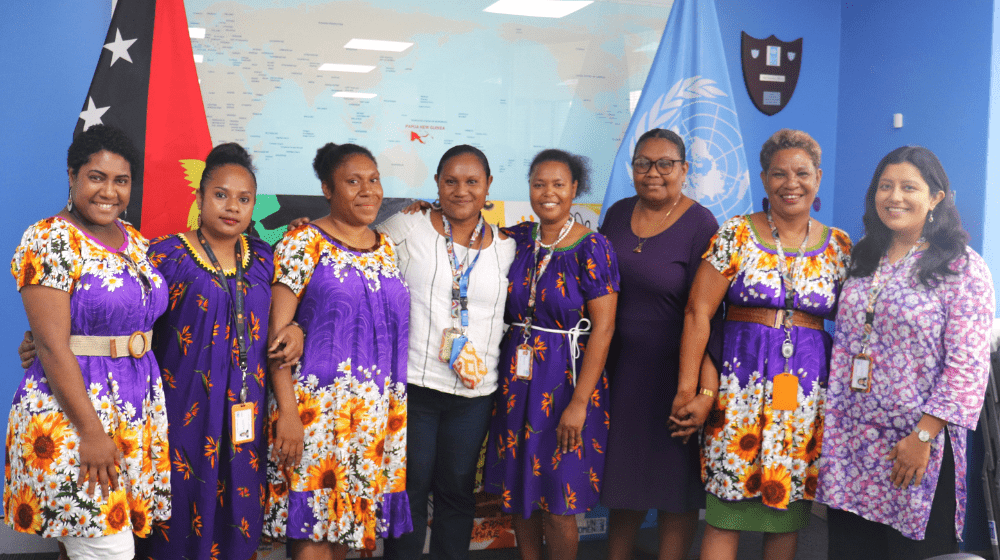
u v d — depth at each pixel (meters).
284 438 2.01
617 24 3.26
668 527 2.43
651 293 2.33
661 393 2.34
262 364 2.03
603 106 3.28
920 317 1.94
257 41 2.83
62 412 1.71
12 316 2.69
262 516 2.06
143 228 2.55
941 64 2.87
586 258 2.26
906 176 1.97
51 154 2.69
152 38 2.56
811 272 2.13
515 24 3.13
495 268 2.29
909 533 1.96
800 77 3.43
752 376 2.14
